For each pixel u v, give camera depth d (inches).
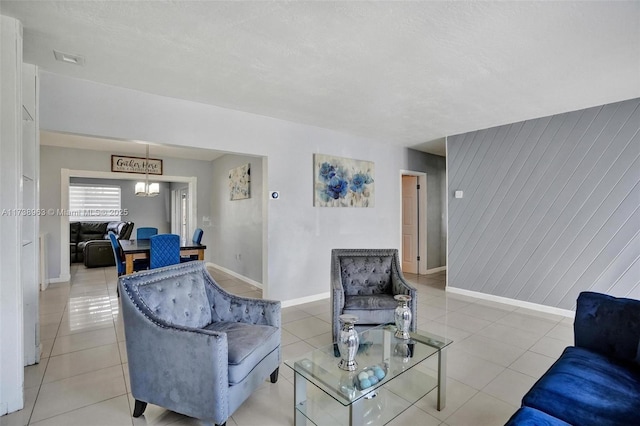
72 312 149.3
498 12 73.1
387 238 207.2
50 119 105.1
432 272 244.4
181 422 73.2
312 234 170.2
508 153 163.5
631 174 129.0
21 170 78.5
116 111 116.4
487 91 120.4
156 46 89.5
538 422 47.9
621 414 50.9
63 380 90.0
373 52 91.8
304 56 94.4
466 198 180.1
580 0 68.6
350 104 135.3
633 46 87.6
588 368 64.0
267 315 89.7
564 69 101.7
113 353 107.0
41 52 92.7
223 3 70.6
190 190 276.8
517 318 141.8
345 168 183.0
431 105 135.7
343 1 69.5
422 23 77.5
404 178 249.6
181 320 81.7
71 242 296.8
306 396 77.3
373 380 65.5
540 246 152.8
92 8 72.6
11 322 75.7
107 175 237.8
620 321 70.9
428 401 81.7
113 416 74.9
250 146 147.7
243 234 219.3
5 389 74.7
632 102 128.4
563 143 145.8
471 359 102.7
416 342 83.7
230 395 68.1
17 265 76.8
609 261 134.3
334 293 112.1
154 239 160.1
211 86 117.0
